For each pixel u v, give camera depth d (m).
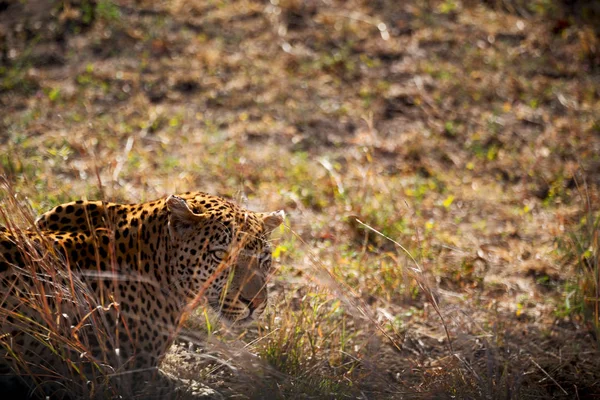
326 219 12.22
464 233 12.43
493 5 19.22
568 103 16.39
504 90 16.62
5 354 7.16
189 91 15.78
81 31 16.88
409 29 18.12
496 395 8.16
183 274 7.60
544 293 11.09
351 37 17.75
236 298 7.54
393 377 8.79
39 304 7.16
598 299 9.66
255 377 7.83
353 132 15.16
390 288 10.44
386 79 16.70
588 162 14.62
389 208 12.41
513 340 9.70
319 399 7.89
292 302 9.63
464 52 17.61
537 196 13.70
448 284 11.09
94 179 12.17
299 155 14.07
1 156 12.45
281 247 10.38
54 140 13.49
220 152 13.84
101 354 7.48
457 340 9.34
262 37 17.45
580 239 11.38
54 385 7.48
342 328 9.27
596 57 17.78
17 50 16.22
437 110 15.91
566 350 9.77
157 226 7.64
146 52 16.62
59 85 15.49
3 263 7.19
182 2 18.06
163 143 14.05
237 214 7.70
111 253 7.41
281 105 15.70
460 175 14.16
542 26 18.55
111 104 15.16
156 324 7.62
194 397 7.73
